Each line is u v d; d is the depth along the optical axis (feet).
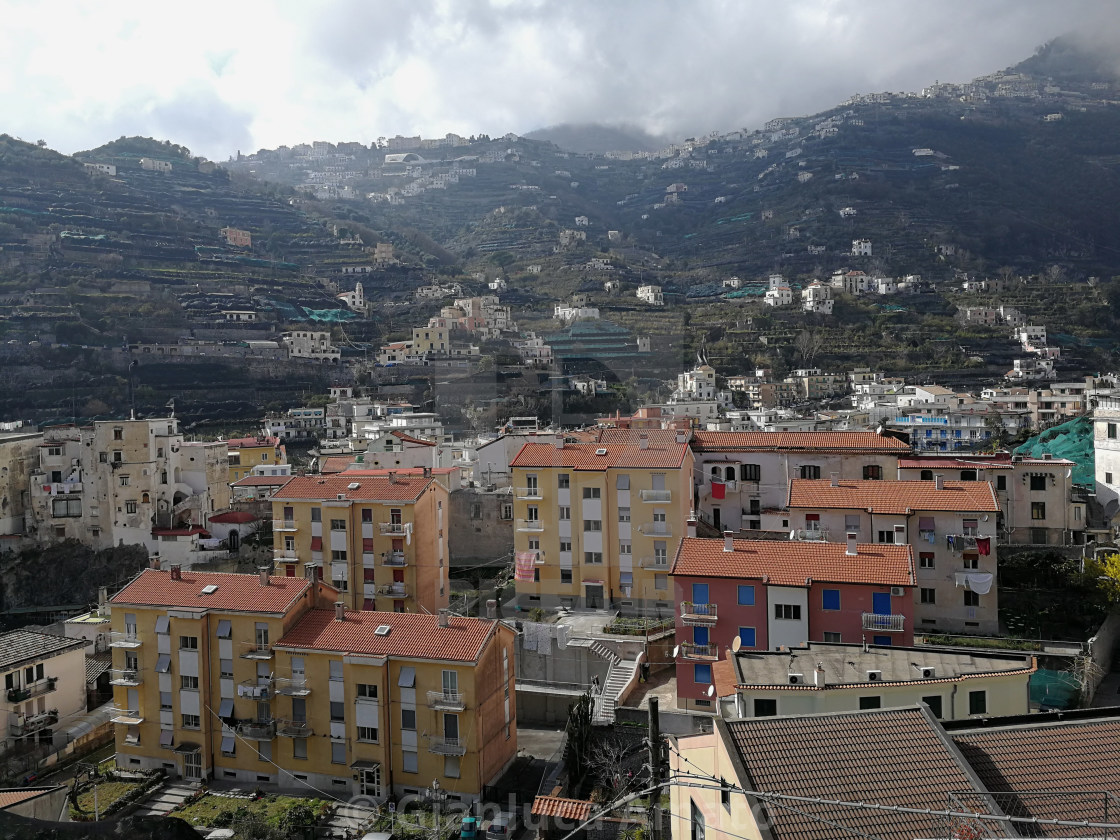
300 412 621.31
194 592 216.13
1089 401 528.63
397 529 263.70
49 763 214.90
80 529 379.96
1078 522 261.85
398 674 192.44
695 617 199.72
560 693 217.56
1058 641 211.61
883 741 92.63
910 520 229.04
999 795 86.07
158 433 385.50
